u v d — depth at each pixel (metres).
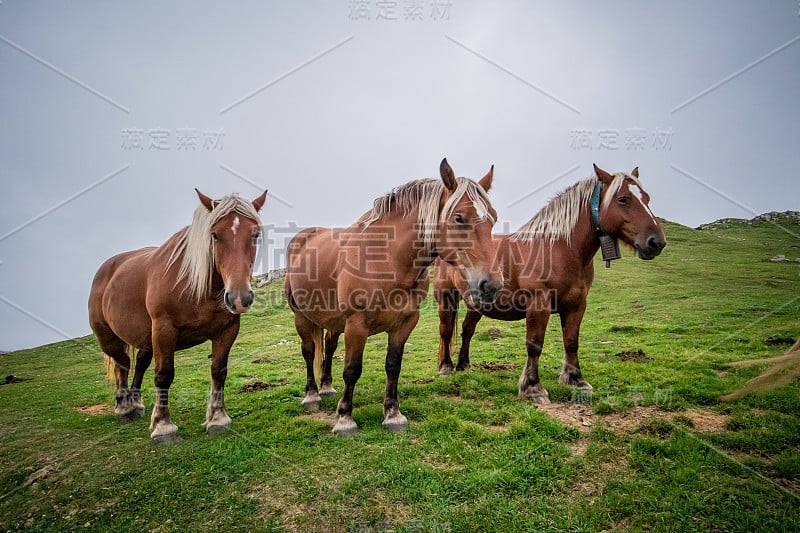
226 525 3.28
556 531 2.98
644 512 3.10
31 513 3.73
